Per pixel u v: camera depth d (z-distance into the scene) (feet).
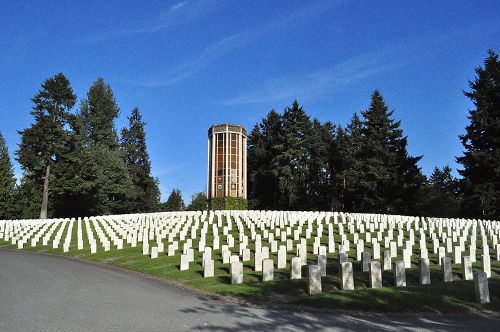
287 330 28.25
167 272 55.67
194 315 32.01
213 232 93.20
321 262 49.90
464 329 29.55
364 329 28.94
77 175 179.32
